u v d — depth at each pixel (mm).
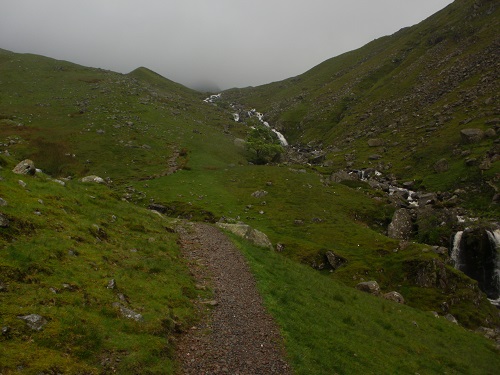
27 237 15727
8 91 113000
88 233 20000
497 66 135250
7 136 80250
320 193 77375
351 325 24531
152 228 28281
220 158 96375
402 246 55156
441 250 55844
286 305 22141
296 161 126562
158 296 17047
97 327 12344
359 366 18062
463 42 174250
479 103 121312
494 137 97875
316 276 34500
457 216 69125
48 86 124062
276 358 15375
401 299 41312
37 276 13414
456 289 47594
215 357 14211
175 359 13242
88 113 102250
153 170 79000
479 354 30594
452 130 114688
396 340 25812
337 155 137625
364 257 53469
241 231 38125
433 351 26984
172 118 118438
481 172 84125
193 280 21516
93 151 81688
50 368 9852
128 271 17969
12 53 176625
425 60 184625
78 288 14094
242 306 19859
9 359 9484
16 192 19609
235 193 73188
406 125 139125
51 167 72062
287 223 62500
